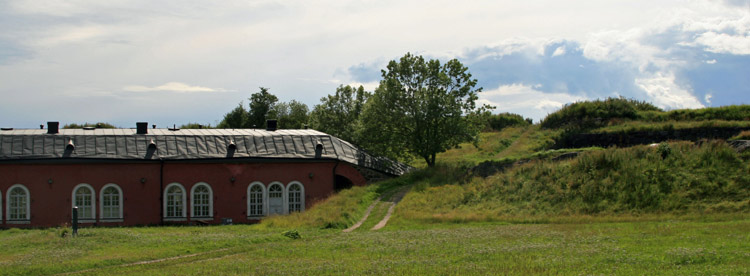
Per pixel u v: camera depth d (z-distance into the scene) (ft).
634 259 67.15
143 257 85.87
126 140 160.25
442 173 163.53
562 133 193.67
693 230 86.74
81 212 153.07
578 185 126.62
